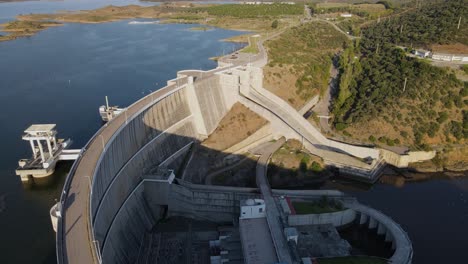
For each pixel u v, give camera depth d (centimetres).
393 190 10394
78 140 11812
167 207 9106
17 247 7881
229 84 12525
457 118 12356
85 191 6725
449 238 8369
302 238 8081
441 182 10769
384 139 11981
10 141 11750
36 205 9300
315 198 9012
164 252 7738
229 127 11938
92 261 5319
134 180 8606
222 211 8962
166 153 10088
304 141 11625
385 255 8169
